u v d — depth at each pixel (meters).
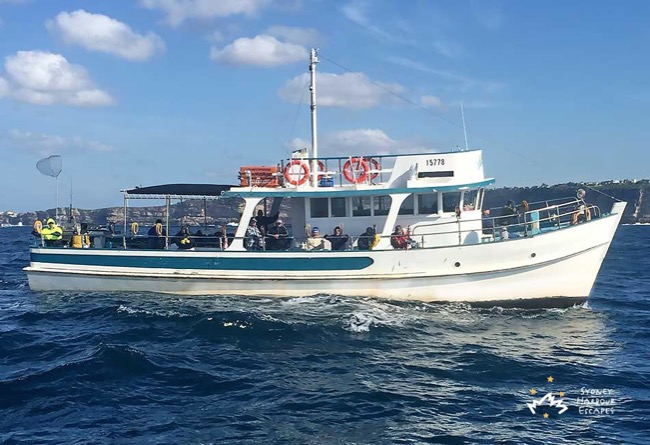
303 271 18.67
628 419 10.02
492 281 18.42
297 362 12.94
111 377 11.60
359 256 18.47
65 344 14.15
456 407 10.49
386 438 9.15
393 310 17.73
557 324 17.11
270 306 17.77
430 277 18.33
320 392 11.11
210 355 13.28
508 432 9.45
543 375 12.39
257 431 9.32
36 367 12.40
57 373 11.76
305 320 16.14
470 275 18.30
